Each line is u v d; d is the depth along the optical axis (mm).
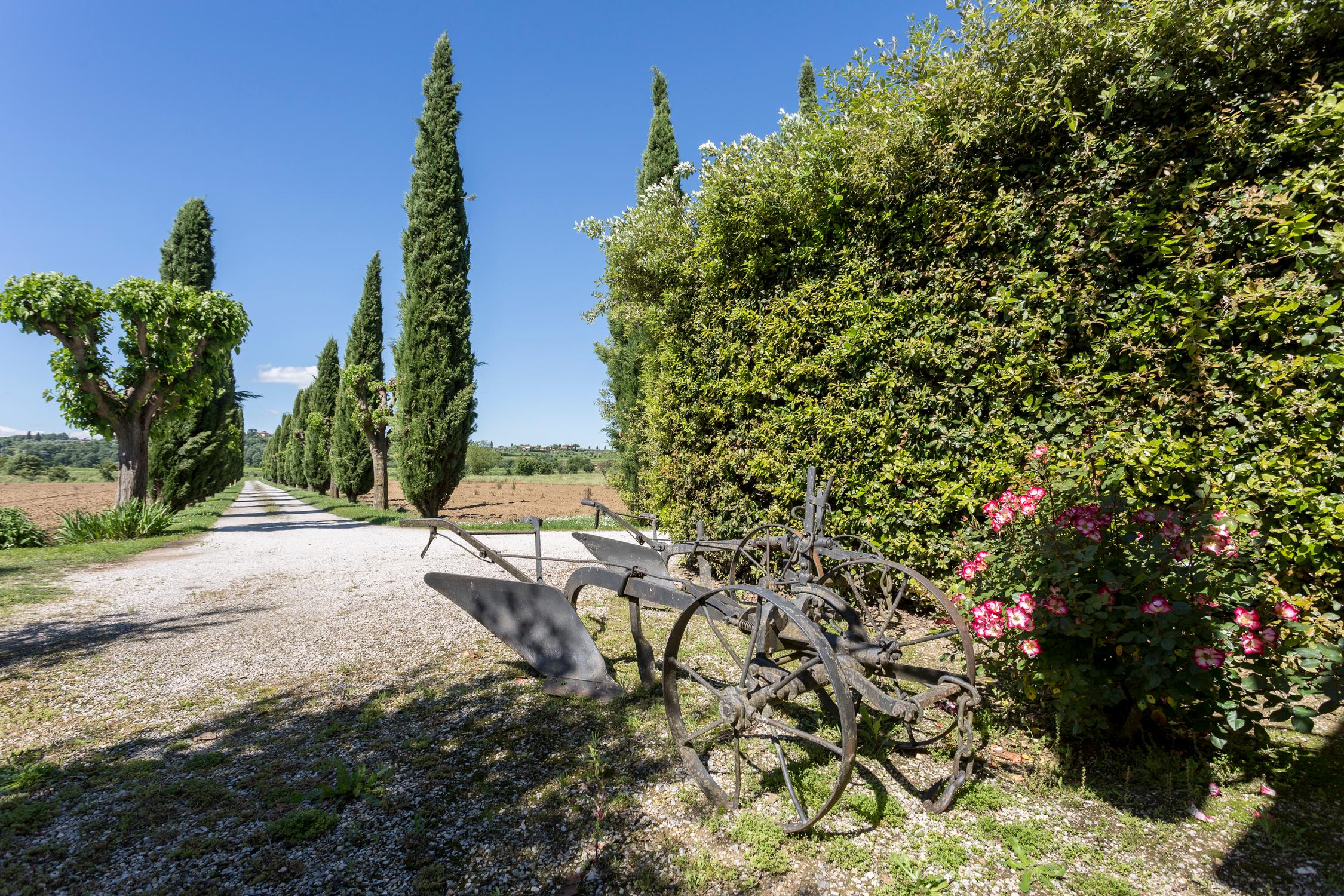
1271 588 3105
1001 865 2432
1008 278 4531
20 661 4914
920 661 4566
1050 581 3064
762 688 2885
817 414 5680
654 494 8312
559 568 9234
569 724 3686
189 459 19781
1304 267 3273
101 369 14281
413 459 19453
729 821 2701
